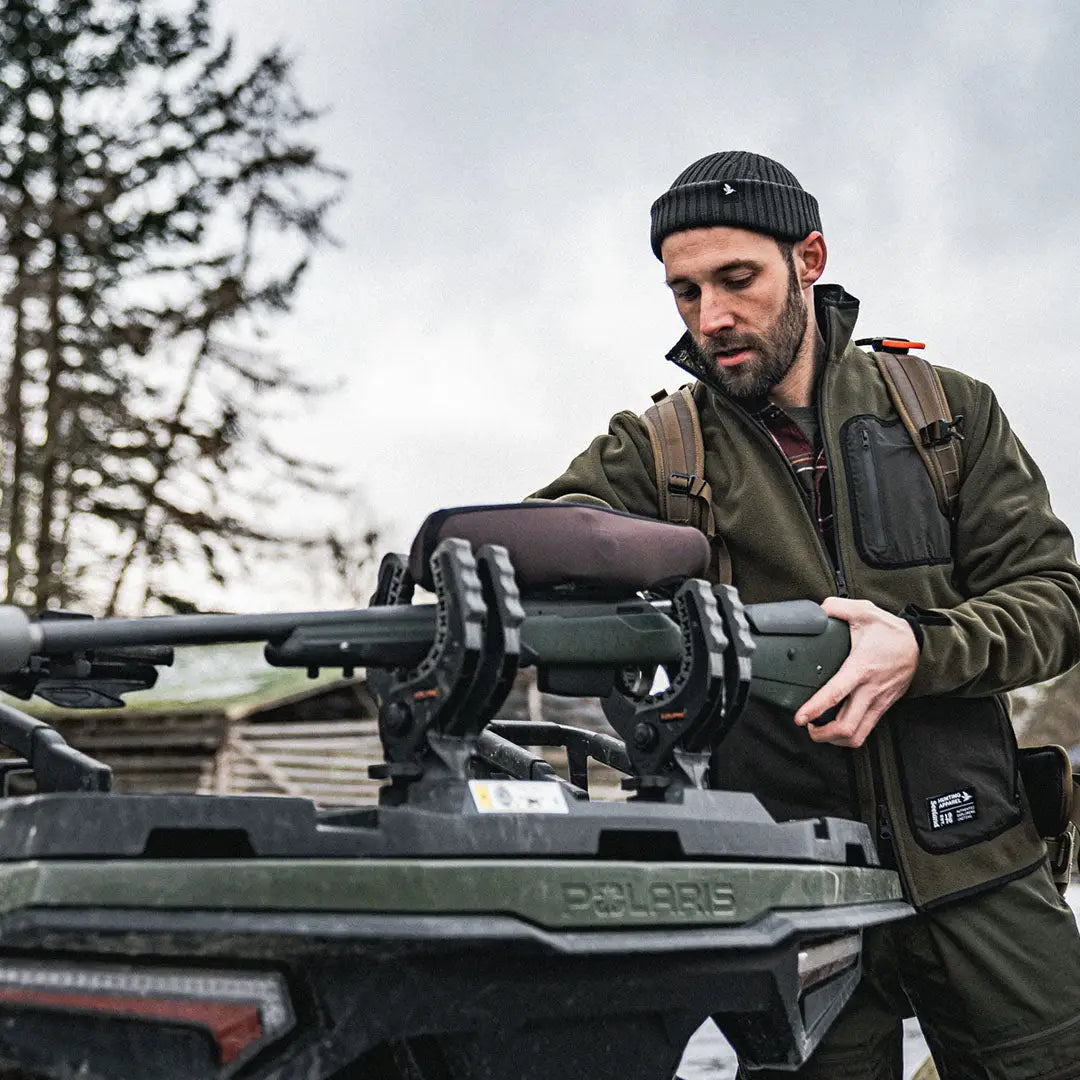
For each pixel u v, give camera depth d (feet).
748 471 7.36
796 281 7.23
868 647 6.12
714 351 7.23
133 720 59.47
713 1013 4.97
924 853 6.88
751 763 7.22
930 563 7.18
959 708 7.02
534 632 4.91
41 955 3.97
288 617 4.51
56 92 80.33
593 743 6.56
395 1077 4.62
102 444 78.43
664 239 7.23
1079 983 6.97
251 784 59.52
